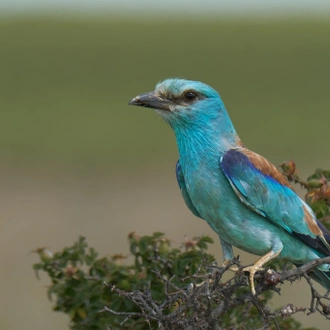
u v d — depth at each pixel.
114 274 16.47
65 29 75.38
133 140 44.22
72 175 38.94
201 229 30.98
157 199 35.00
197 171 16.33
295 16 80.88
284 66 64.88
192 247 16.44
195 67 65.69
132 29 77.12
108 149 42.78
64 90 57.09
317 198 16.84
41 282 27.73
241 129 46.19
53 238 31.20
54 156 41.59
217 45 72.00
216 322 13.63
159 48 70.88
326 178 17.14
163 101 16.70
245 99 54.50
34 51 68.31
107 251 30.00
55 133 45.78
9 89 56.81
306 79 60.75
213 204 16.22
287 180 17.02
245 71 63.81
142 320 16.27
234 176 16.00
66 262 16.72
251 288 15.27
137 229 31.47
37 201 35.12
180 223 31.73
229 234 16.33
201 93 16.58
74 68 64.00
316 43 71.38
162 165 40.28
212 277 14.25
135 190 36.44
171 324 13.54
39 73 62.06
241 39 73.56
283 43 71.81
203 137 16.45
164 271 16.55
